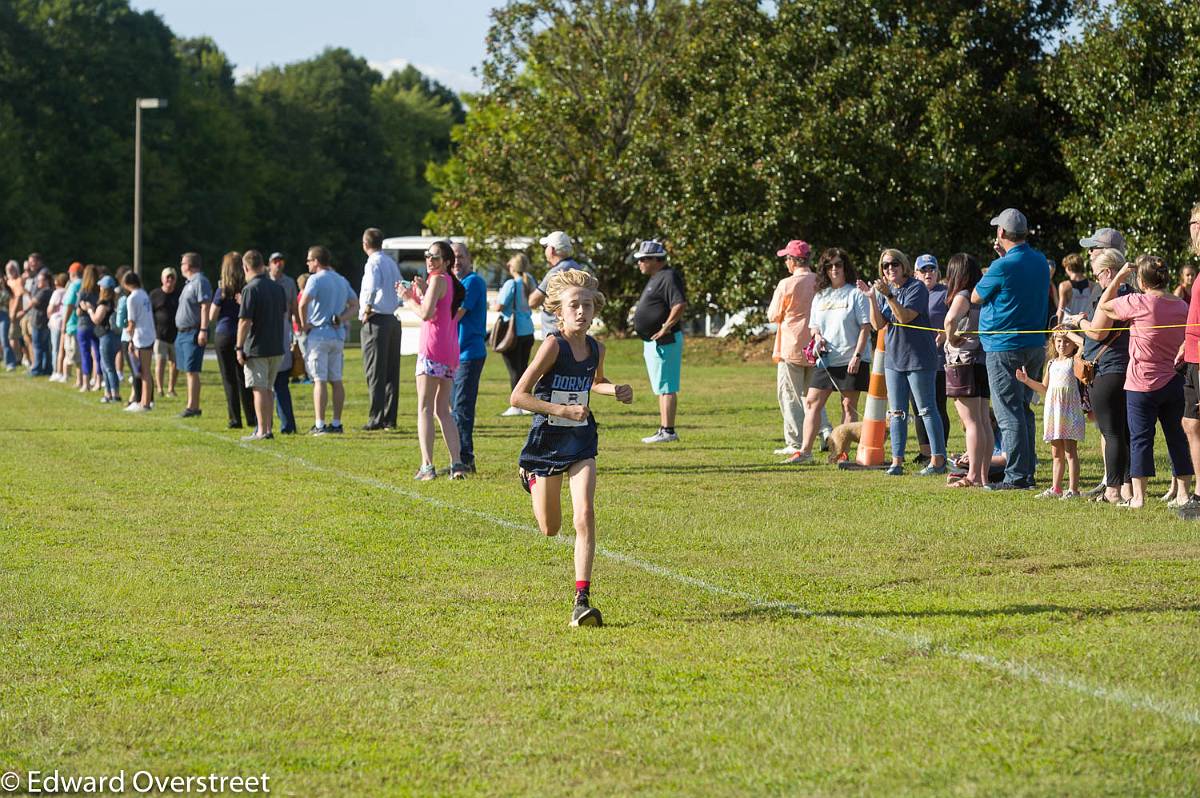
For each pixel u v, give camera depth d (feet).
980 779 20.08
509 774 20.77
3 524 43.78
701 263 141.28
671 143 150.61
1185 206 117.08
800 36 138.41
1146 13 120.98
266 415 69.00
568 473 30.91
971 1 137.28
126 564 37.14
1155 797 19.25
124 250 310.24
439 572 36.01
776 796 19.74
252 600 32.68
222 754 21.83
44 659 27.35
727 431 72.28
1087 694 24.07
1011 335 48.73
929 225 131.54
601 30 171.32
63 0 306.55
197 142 347.56
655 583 34.35
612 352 152.56
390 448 64.85
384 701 24.48
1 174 280.92
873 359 58.39
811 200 133.28
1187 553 37.19
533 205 173.27
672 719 23.26
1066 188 132.46
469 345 56.18
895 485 51.80
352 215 427.33
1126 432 46.50
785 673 26.02
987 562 36.47
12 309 124.67
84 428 74.84
